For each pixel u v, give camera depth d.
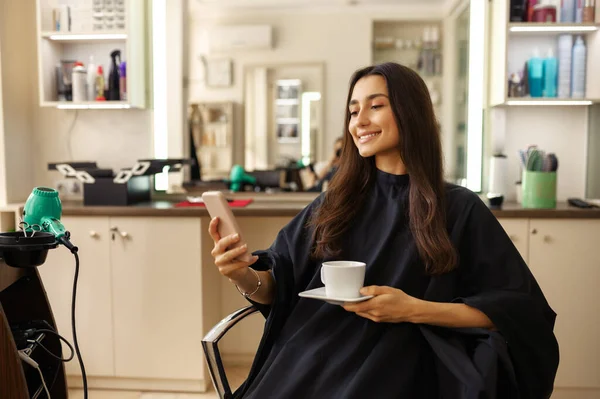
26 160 2.79
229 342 2.82
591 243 2.29
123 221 2.42
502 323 1.04
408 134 1.15
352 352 1.08
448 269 1.10
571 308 2.31
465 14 3.08
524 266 1.13
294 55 3.64
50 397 1.61
